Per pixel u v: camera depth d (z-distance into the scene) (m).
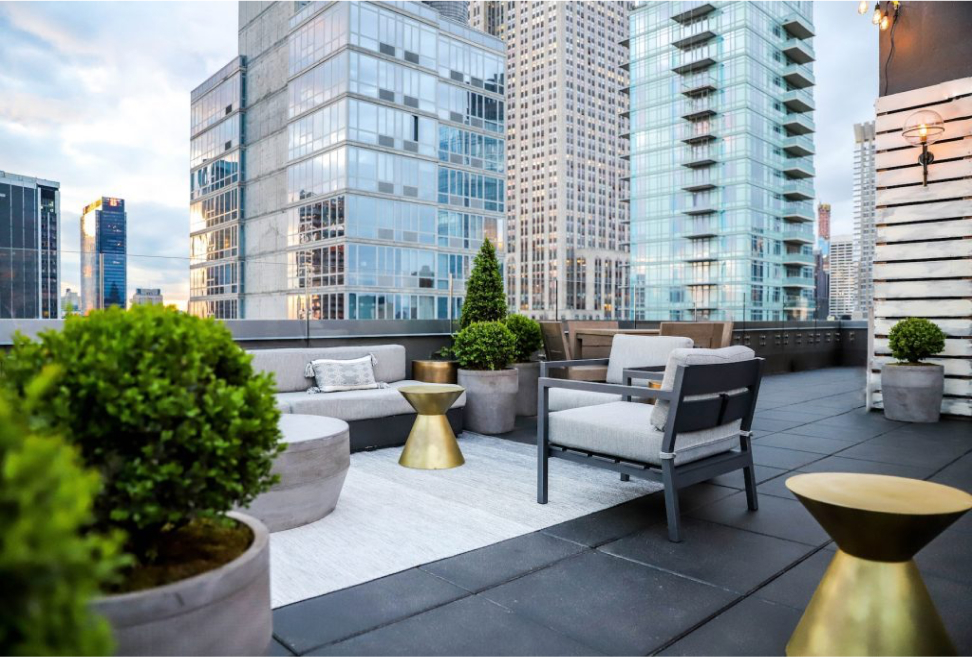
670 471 2.77
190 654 1.22
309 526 2.95
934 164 6.39
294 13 38.44
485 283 6.34
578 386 3.17
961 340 6.28
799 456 4.61
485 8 120.69
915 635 1.69
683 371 2.72
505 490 3.60
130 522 1.33
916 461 4.43
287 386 4.89
